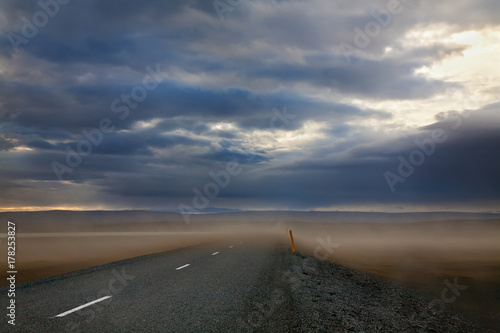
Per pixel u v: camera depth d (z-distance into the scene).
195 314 7.09
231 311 7.46
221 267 14.99
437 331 8.65
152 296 8.69
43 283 10.48
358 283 15.77
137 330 5.93
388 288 15.60
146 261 17.02
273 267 15.72
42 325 6.02
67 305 7.55
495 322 11.16
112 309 7.27
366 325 7.62
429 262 31.47
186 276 12.18
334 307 8.96
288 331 6.34
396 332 7.54
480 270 25.62
